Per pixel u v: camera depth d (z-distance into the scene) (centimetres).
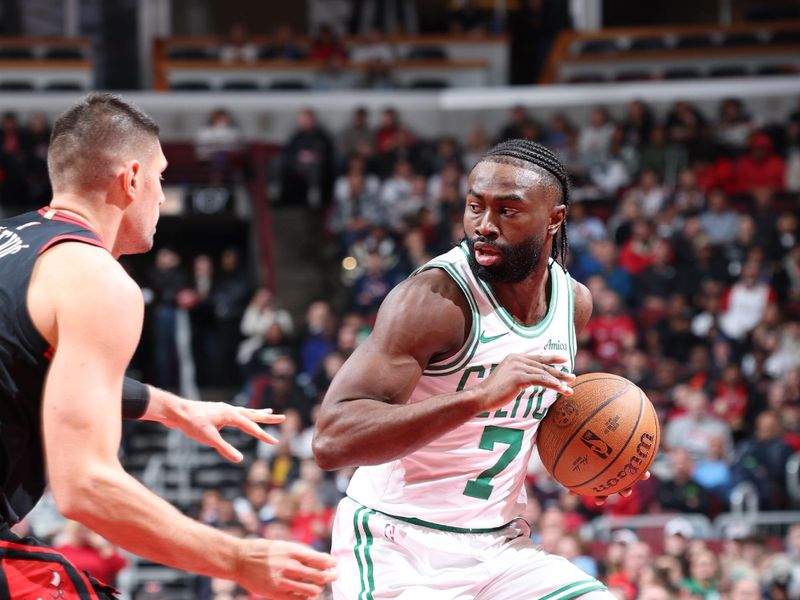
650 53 1861
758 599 756
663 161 1534
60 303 239
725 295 1281
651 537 890
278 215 1623
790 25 1883
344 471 966
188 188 1622
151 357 1379
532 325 304
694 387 1125
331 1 2064
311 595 238
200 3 2050
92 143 260
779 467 973
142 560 960
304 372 1216
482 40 1905
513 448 310
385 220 1462
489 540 316
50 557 250
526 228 288
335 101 1777
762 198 1432
